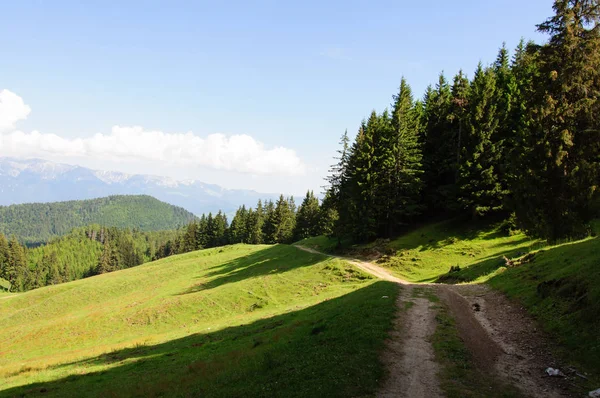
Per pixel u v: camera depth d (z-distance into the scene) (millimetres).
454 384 13023
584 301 17625
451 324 20172
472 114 56406
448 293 29281
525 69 56438
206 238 154750
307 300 43656
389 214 63406
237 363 18453
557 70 28719
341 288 46438
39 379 26141
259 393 13367
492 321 21047
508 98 56156
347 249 66750
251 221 137375
